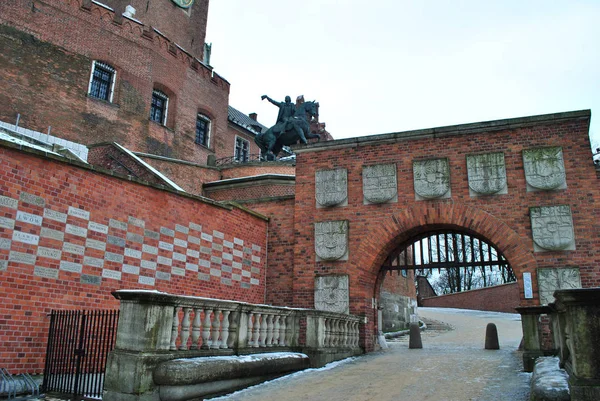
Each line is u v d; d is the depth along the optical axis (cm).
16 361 930
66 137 2611
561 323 752
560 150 1416
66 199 1062
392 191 1549
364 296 1525
